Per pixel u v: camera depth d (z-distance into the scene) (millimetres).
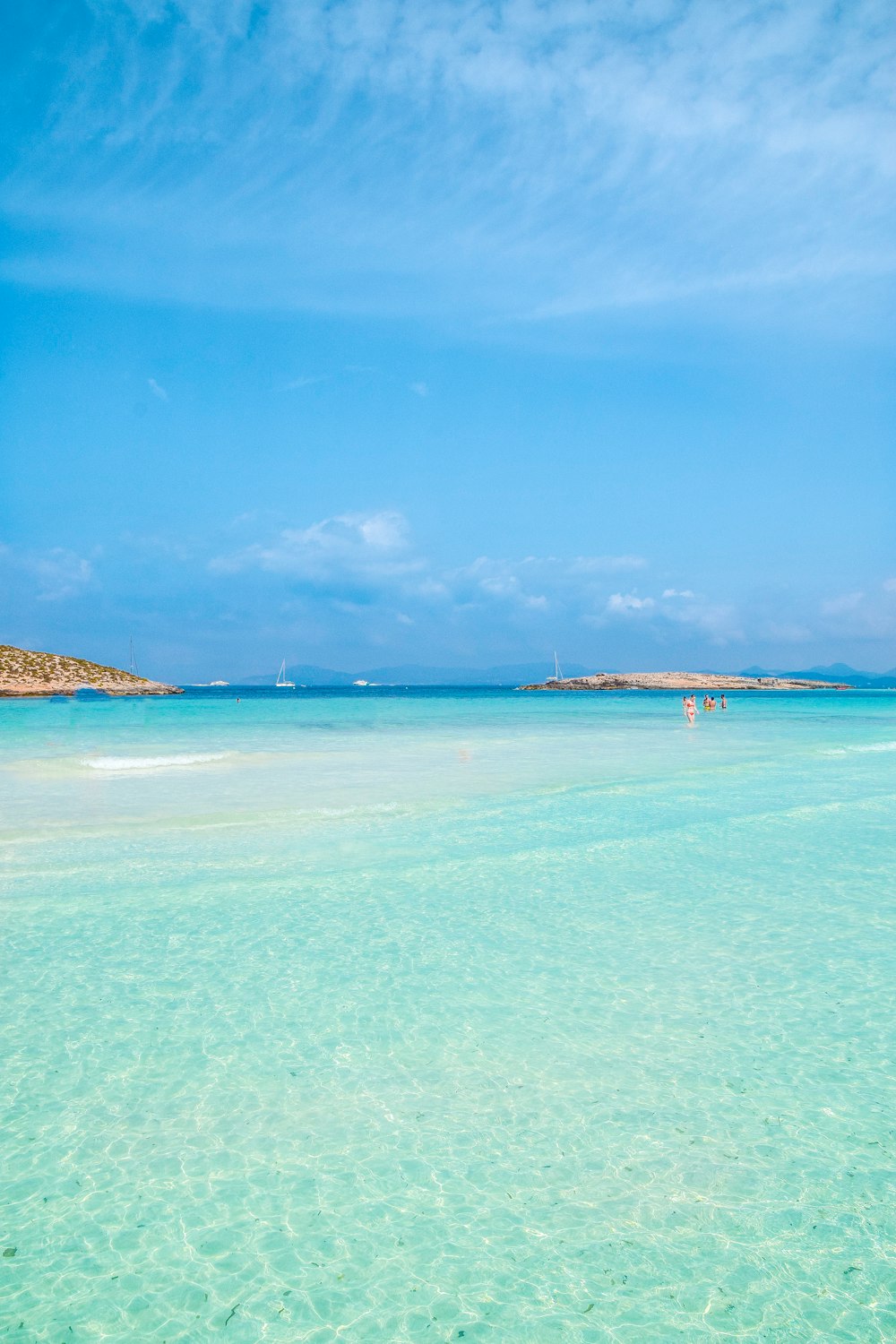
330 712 56844
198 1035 5879
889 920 8484
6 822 12945
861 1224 3910
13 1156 4453
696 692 142500
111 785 17297
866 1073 5316
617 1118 4801
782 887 9742
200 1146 4543
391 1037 5848
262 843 11617
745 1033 5895
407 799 15336
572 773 19531
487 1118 4805
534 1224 3918
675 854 11352
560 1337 3256
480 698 105750
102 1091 5109
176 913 8641
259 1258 3729
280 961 7324
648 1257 3709
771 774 19516
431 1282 3564
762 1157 4430
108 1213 4016
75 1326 3326
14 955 7434
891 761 22688
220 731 35219
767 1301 3451
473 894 9414
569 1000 6477
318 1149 4520
